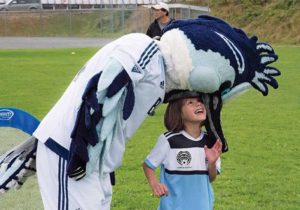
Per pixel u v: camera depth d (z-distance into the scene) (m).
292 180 6.25
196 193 3.81
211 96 3.71
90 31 38.97
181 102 3.74
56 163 3.43
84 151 3.29
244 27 37.59
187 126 3.82
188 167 3.79
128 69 3.34
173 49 3.50
